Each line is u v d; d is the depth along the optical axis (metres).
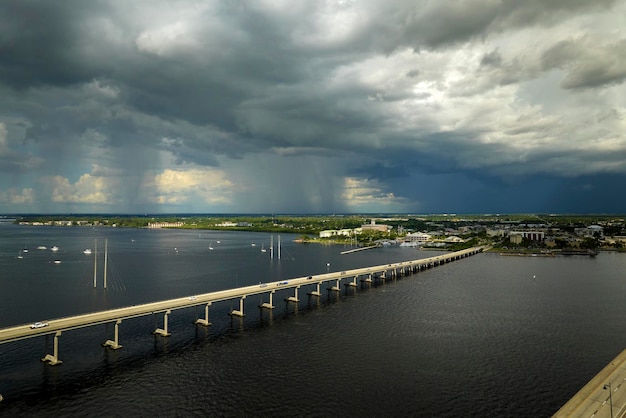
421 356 136.62
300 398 107.94
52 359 129.62
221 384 115.62
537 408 103.81
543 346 146.88
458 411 102.19
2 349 139.12
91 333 157.88
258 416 99.50
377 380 118.44
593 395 99.81
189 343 148.25
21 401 105.75
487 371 125.06
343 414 100.38
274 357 135.25
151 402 105.69
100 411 101.38
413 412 101.50
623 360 122.12
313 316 186.75
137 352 139.12
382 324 173.62
